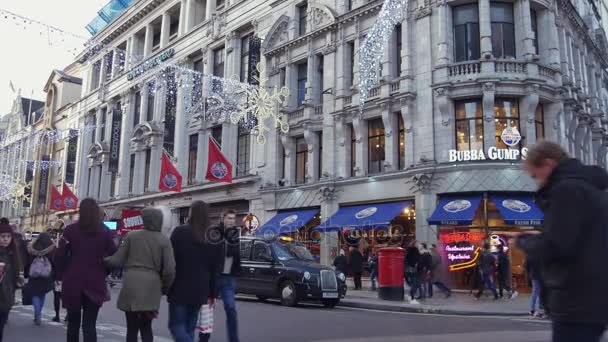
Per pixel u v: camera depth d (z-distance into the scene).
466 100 20.88
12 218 64.50
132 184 42.94
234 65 33.28
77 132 53.16
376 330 9.63
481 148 20.31
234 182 30.39
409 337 8.72
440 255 17.45
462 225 19.75
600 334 2.73
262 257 15.20
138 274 5.36
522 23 20.97
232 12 34.28
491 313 13.01
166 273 5.36
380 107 23.02
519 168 19.44
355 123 24.11
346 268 20.88
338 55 25.58
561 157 3.05
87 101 52.44
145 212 5.58
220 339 8.43
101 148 47.19
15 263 6.80
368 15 24.31
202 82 35.97
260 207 29.05
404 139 22.33
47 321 10.42
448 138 20.53
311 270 14.13
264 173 29.08
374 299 16.22
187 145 36.62
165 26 42.50
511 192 19.39
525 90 20.19
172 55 39.97
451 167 19.97
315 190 25.59
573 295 2.71
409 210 21.42
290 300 14.13
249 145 31.41
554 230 2.71
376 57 22.88
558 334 2.79
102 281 6.02
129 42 47.72
